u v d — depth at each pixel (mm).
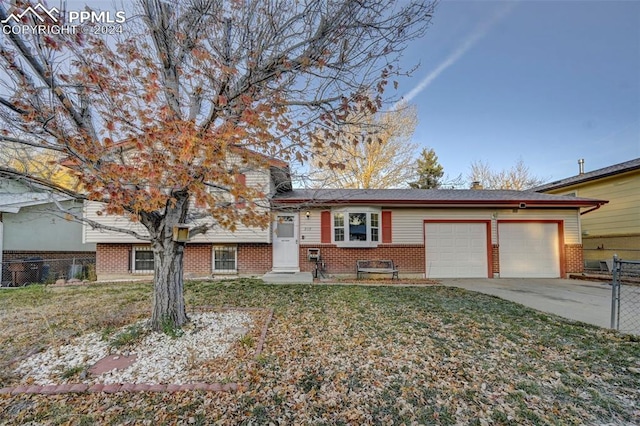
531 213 11109
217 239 9992
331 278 10375
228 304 6148
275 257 10469
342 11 3268
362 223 10602
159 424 2408
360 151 18672
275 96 3541
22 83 3029
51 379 3086
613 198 12359
